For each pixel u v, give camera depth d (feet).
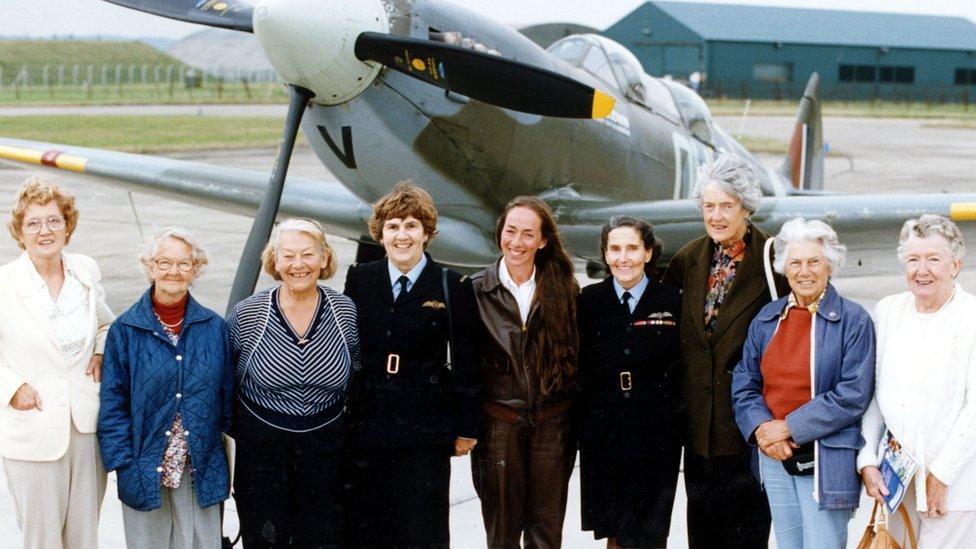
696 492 10.29
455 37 16.78
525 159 18.48
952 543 8.71
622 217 10.11
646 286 10.11
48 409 9.30
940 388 8.55
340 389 9.57
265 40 15.19
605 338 10.06
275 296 9.64
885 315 9.01
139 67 177.17
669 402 10.18
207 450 9.43
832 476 8.96
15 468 9.38
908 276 8.66
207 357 9.37
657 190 22.20
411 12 16.29
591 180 19.97
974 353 8.46
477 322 10.03
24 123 86.12
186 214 42.65
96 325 9.67
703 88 166.20
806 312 9.18
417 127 17.03
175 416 9.35
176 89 152.97
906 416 8.65
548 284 9.92
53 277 9.59
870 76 174.29
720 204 9.73
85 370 9.55
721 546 10.28
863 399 8.82
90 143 72.38
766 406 9.30
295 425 9.50
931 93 177.37
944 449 8.50
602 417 10.14
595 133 19.61
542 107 15.94
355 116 16.69
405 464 9.88
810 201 17.33
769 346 9.25
